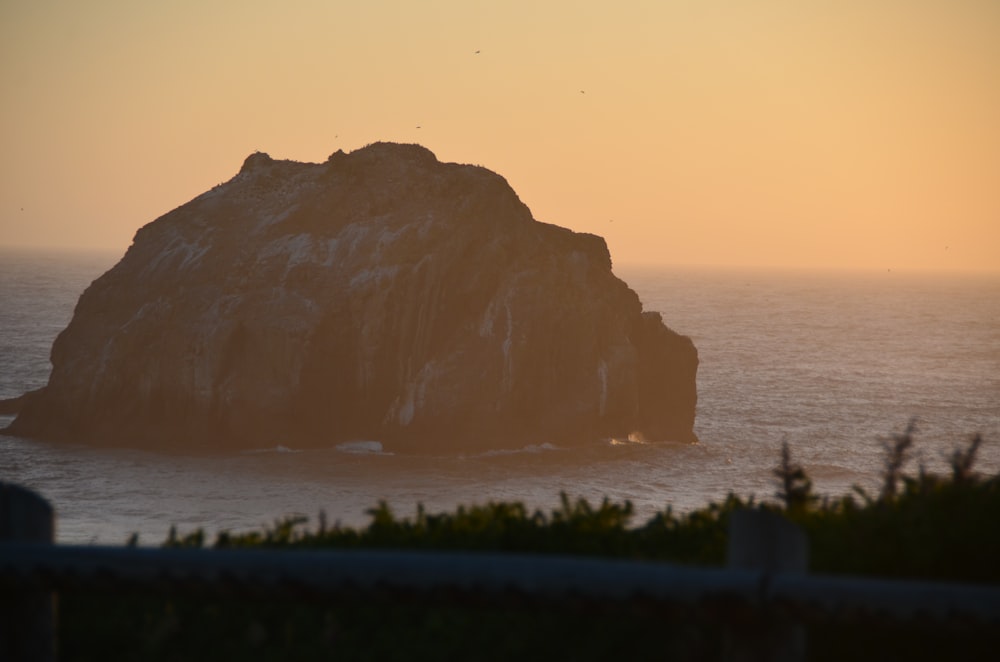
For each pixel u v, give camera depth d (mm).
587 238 177375
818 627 13719
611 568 11148
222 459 141000
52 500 113438
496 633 13867
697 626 13070
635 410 160125
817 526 16375
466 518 16812
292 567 11617
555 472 139500
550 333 156000
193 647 14102
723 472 145125
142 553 11852
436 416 150500
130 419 152750
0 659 12312
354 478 131750
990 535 14719
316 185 174625
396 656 13703
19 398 181375
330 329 152625
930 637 13508
